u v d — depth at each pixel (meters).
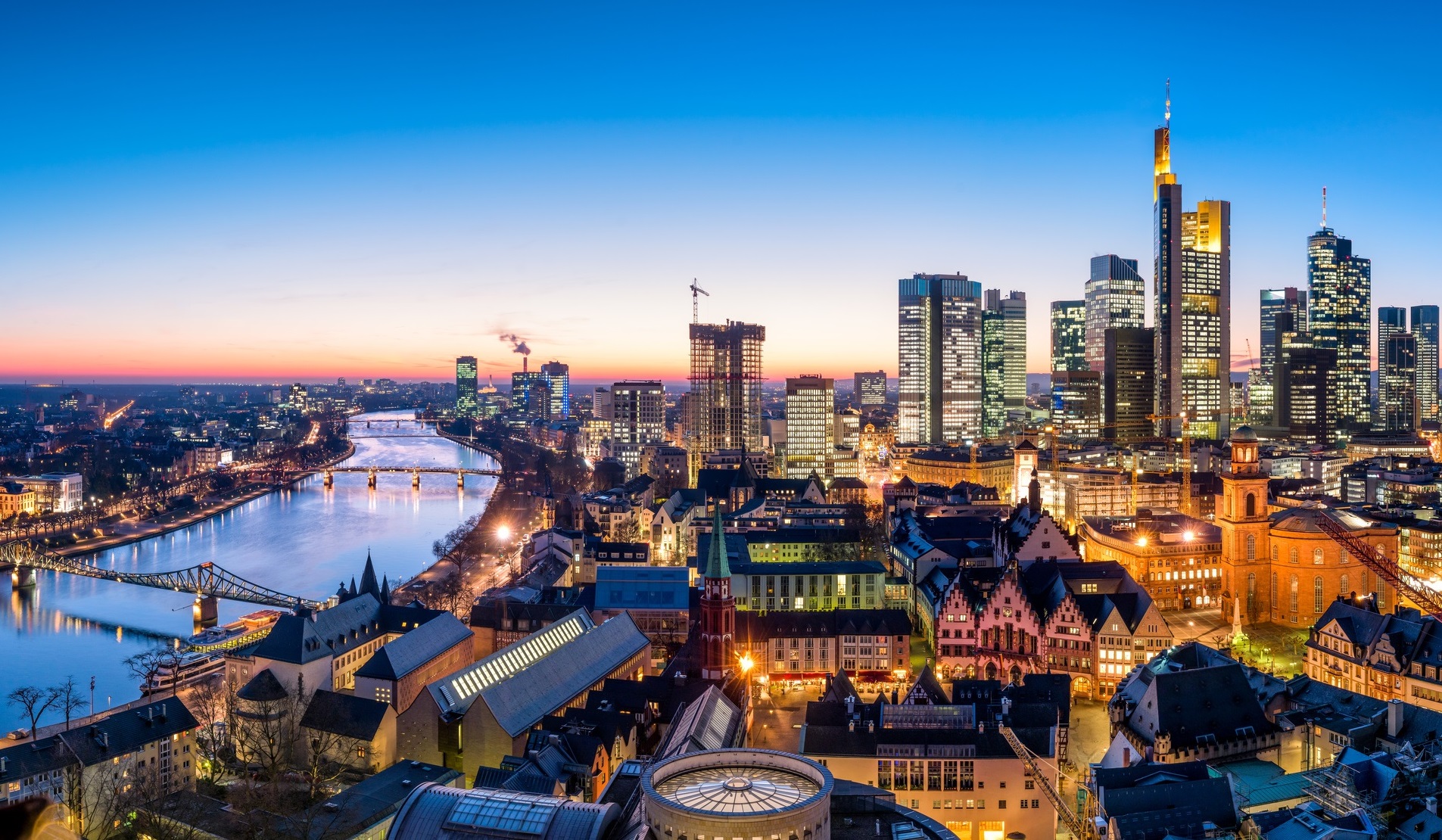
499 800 132.88
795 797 118.69
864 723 183.88
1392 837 135.38
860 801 142.50
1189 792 145.38
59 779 180.50
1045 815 172.00
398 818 133.12
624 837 123.88
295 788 190.88
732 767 129.62
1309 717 185.12
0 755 176.38
